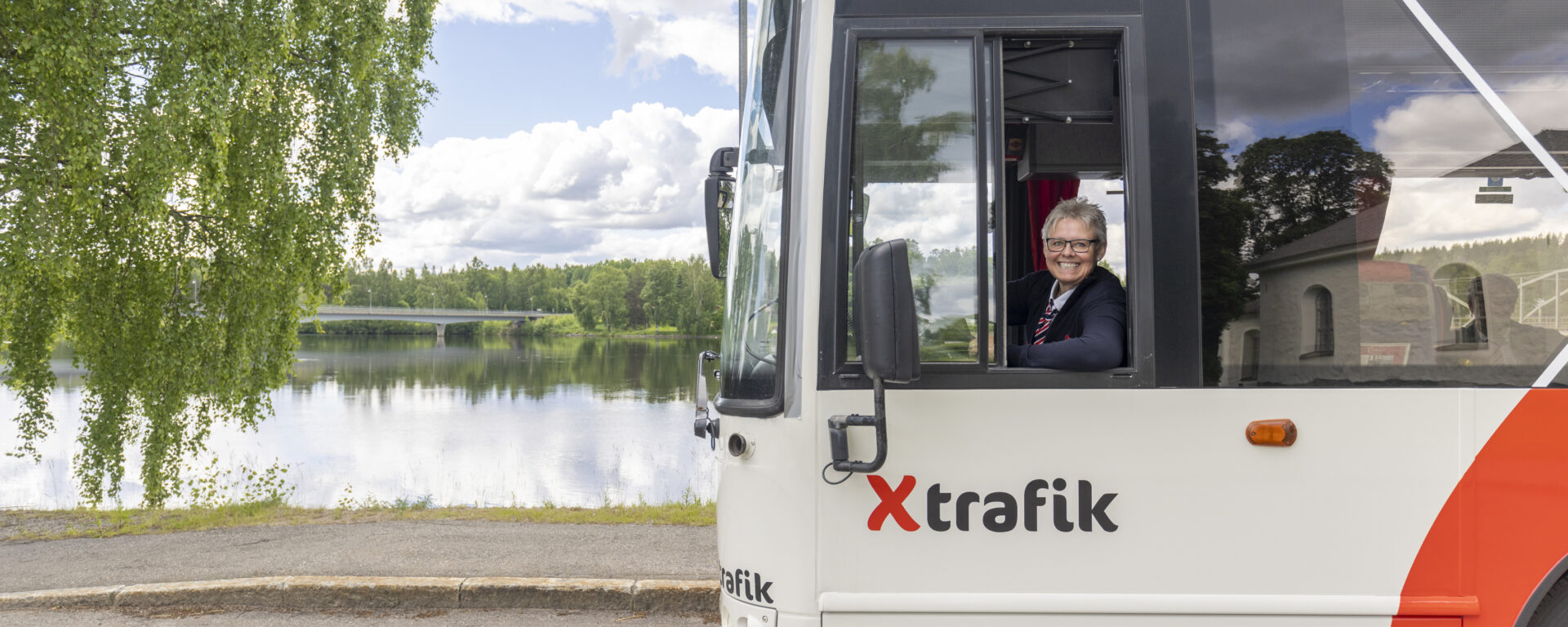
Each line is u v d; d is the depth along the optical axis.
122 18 13.08
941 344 2.84
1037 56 2.99
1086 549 2.81
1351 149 2.90
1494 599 2.79
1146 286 2.85
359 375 71.75
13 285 12.99
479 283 174.75
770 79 3.12
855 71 2.92
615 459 27.86
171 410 16.09
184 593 5.82
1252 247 2.87
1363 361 2.85
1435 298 2.87
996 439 2.81
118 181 14.25
